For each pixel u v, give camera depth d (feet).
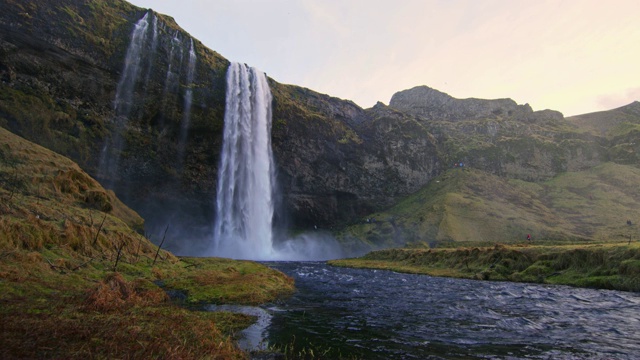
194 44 284.20
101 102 225.15
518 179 448.24
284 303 71.36
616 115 651.66
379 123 428.97
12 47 193.06
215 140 278.26
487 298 84.43
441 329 52.21
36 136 195.31
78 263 67.97
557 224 326.85
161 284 75.77
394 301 78.79
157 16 267.39
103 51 223.10
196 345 34.12
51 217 80.94
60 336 30.30
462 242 275.59
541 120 610.65
